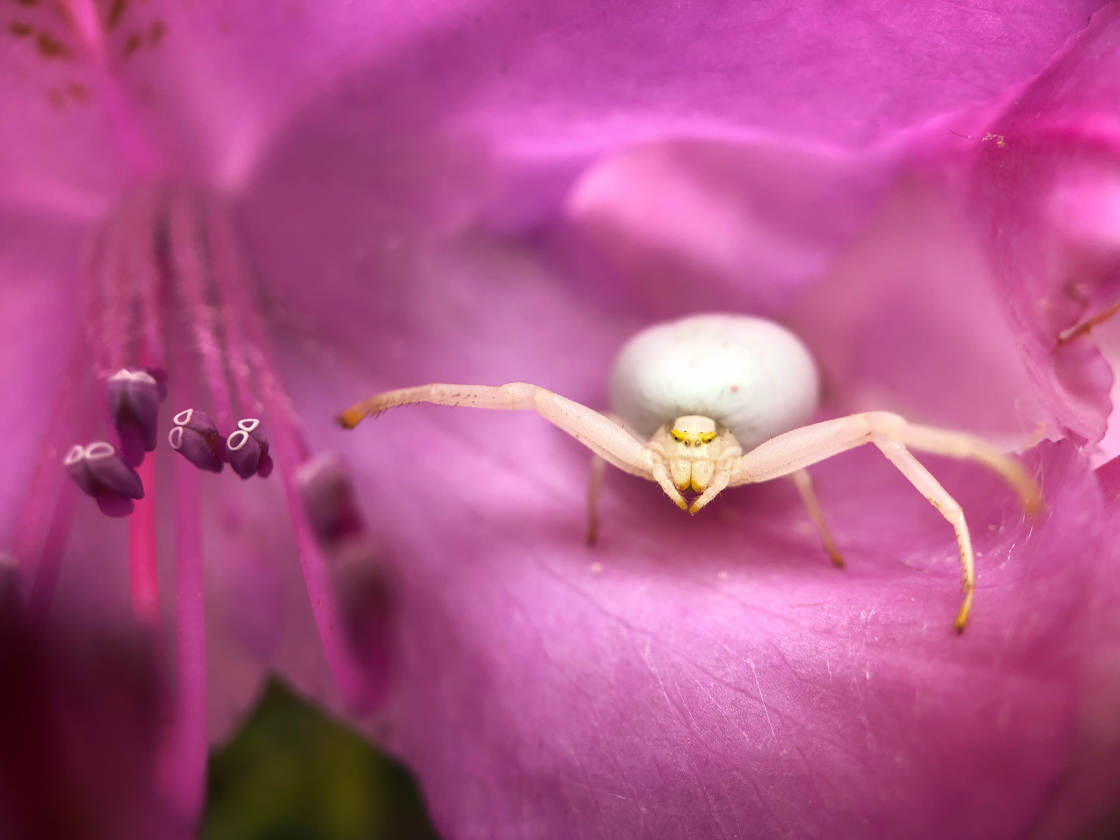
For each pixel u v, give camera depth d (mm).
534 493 66
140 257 64
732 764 56
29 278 67
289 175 68
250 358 65
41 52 63
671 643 59
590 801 58
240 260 68
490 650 62
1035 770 51
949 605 55
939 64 58
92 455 56
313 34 64
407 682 62
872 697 54
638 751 58
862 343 64
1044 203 56
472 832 60
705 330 60
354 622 61
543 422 68
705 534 62
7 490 66
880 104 59
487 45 63
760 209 65
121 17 62
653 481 62
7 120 64
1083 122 56
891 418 55
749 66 60
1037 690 51
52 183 66
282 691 66
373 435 68
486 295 71
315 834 65
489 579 64
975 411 60
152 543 58
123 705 56
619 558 62
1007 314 58
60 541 59
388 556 65
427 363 70
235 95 66
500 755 60
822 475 62
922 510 60
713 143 64
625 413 60
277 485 66
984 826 51
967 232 60
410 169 68
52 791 52
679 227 67
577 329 70
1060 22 56
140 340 64
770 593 59
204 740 56
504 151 68
